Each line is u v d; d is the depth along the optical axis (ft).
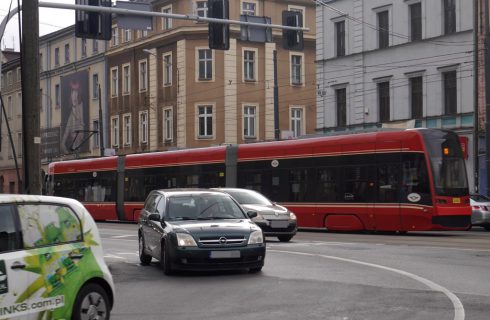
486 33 105.19
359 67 128.57
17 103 237.86
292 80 175.83
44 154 221.05
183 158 101.86
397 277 40.04
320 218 81.87
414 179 72.95
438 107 114.62
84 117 203.72
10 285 21.52
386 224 75.15
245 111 169.17
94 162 120.47
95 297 24.97
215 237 40.16
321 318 28.60
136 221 110.73
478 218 85.35
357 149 78.59
